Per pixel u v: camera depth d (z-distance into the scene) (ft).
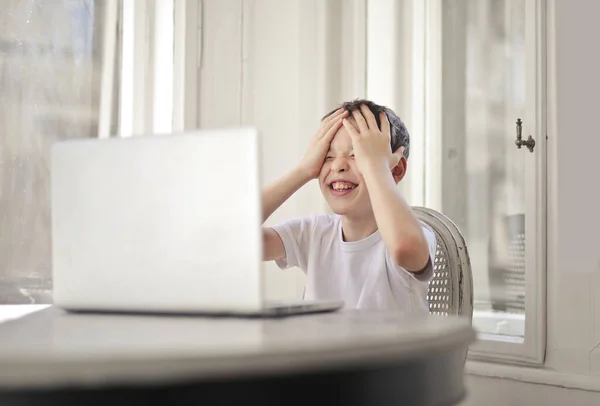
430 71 7.13
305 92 7.84
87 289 2.97
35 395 1.67
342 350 1.93
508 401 5.82
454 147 6.91
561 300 5.48
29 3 6.92
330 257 4.86
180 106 7.97
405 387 2.13
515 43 6.39
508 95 6.44
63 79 7.13
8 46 6.79
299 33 7.89
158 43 7.85
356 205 4.61
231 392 1.77
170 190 2.77
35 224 6.85
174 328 2.44
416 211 4.86
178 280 2.77
